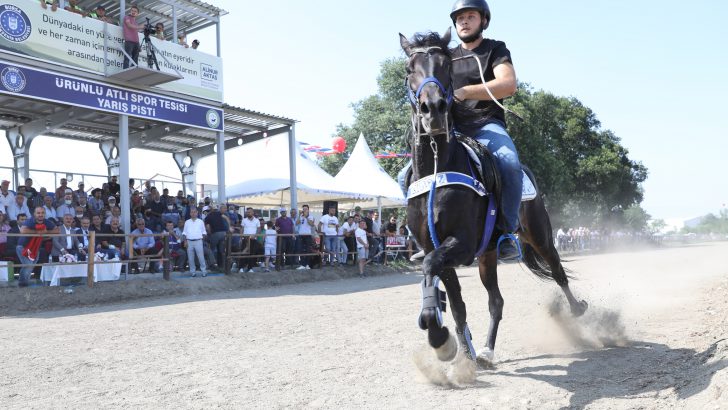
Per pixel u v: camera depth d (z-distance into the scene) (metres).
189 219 14.59
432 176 4.23
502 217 4.62
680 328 6.25
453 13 4.82
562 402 3.78
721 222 129.25
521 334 6.41
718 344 4.71
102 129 19.28
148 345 6.18
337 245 18.55
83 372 4.91
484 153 4.56
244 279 14.83
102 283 12.18
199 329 7.26
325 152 23.81
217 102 17.55
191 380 4.60
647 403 3.59
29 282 11.51
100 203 14.65
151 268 14.04
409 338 6.38
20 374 4.85
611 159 51.06
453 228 4.16
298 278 16.27
